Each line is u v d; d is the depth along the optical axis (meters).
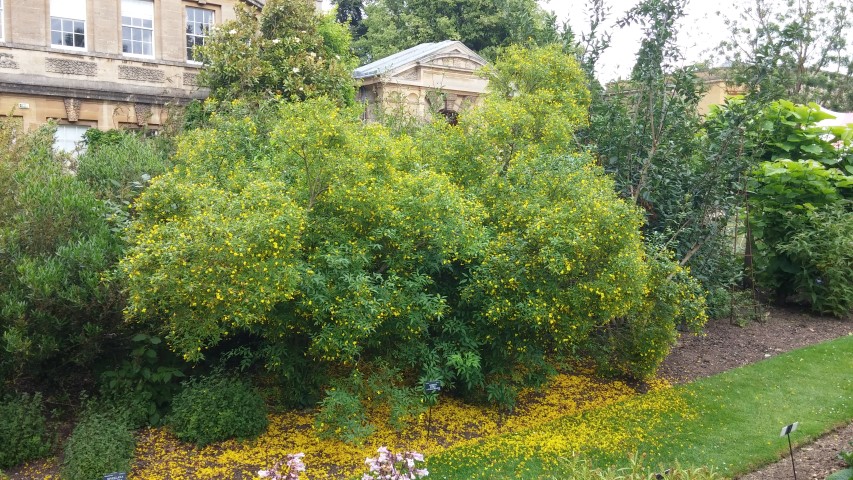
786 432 5.70
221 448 6.80
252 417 7.07
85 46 15.97
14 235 6.84
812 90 28.58
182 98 16.97
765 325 12.29
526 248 7.30
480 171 8.97
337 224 7.07
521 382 8.27
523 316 7.09
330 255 6.50
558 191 7.98
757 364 9.88
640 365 8.94
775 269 13.59
